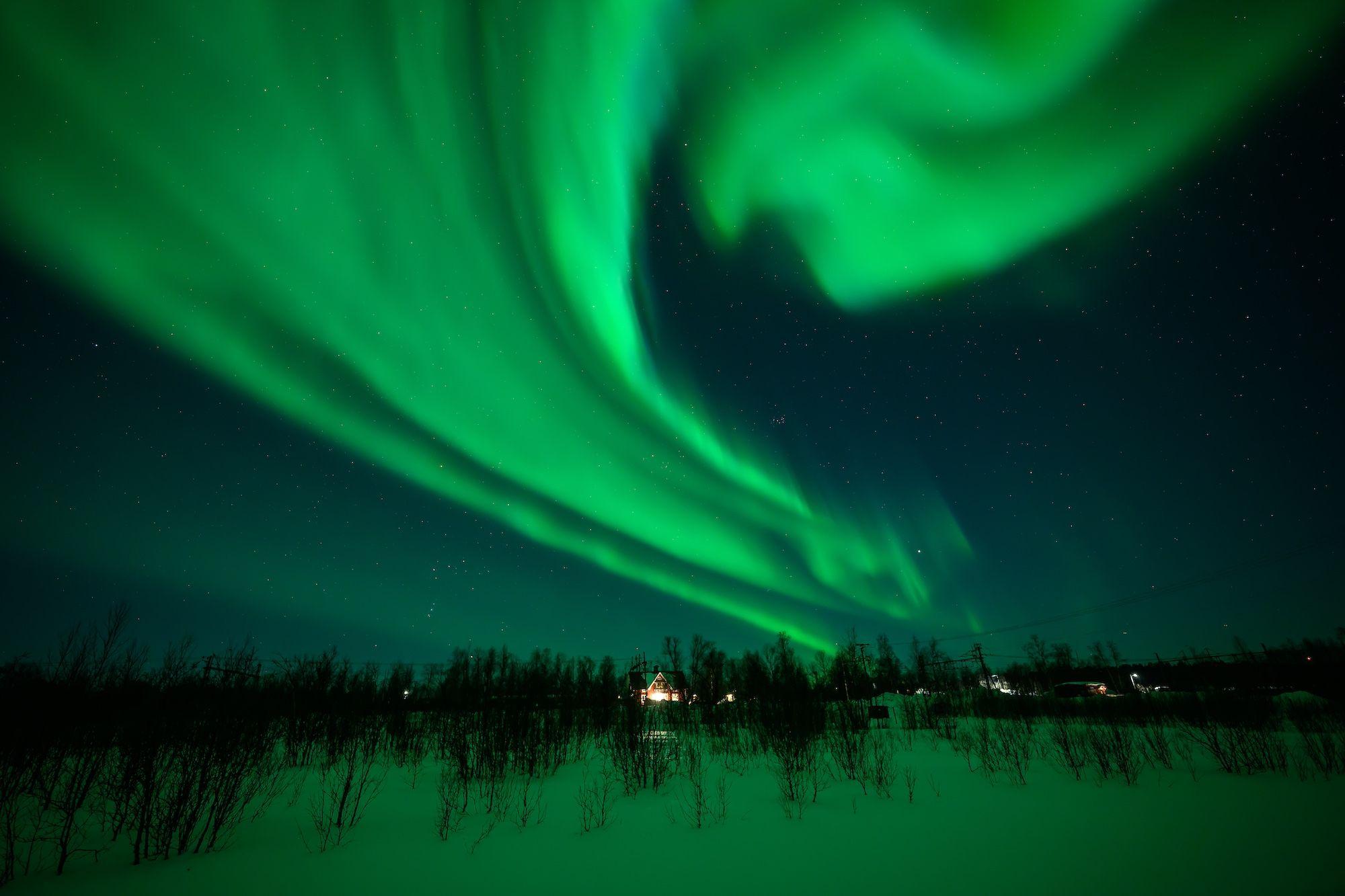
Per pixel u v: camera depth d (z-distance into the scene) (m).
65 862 5.50
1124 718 16.27
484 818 7.21
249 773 6.77
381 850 5.93
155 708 6.06
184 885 4.93
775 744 11.41
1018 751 11.47
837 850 5.73
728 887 4.77
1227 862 5.07
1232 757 9.41
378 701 14.20
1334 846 5.40
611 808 7.73
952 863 5.24
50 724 5.91
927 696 23.30
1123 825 6.40
